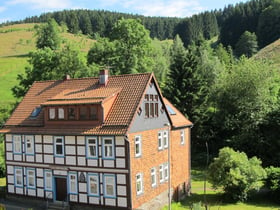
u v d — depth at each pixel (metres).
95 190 26.75
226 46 136.62
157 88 29.44
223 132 53.41
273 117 47.22
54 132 28.00
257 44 117.19
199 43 105.38
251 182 32.25
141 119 26.95
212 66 68.06
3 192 32.47
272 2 120.25
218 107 53.84
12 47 136.88
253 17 130.75
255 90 51.16
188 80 53.09
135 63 53.81
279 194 32.88
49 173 29.03
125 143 25.19
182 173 34.09
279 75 70.31
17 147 30.94
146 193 27.31
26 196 30.44
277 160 45.62
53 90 32.69
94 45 56.94
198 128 53.00
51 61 50.69
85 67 50.78
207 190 36.88
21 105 32.84
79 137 27.19
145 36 57.62
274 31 114.00
